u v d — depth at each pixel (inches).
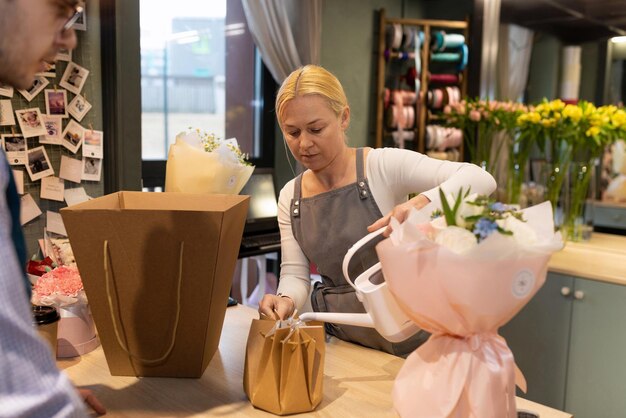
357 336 60.1
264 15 132.4
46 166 77.5
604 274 95.8
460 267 34.1
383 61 164.9
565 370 101.8
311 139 57.4
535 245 34.5
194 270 46.2
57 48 31.7
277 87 151.2
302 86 56.4
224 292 51.2
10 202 29.6
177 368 49.7
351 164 63.2
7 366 24.8
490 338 38.1
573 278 99.7
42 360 26.1
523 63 125.3
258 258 137.0
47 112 76.9
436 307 36.6
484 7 126.4
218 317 51.2
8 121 72.7
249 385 45.3
